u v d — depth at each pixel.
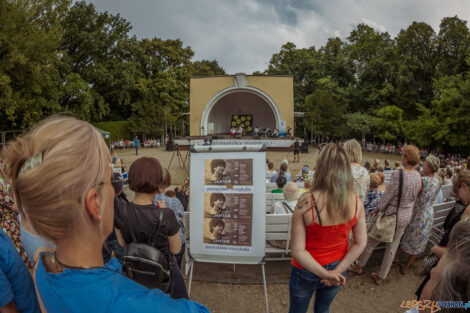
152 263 1.56
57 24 21.72
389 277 3.77
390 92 33.31
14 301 1.15
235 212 2.98
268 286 3.61
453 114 22.53
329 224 1.80
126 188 9.92
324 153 1.82
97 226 0.61
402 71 31.22
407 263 3.87
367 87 35.28
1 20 17.94
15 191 0.57
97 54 30.62
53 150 0.52
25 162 0.55
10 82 18.75
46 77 21.61
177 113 36.94
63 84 25.66
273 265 4.09
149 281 1.60
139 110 33.44
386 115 29.31
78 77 26.75
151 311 0.59
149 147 31.33
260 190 2.95
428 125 23.88
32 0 19.77
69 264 0.62
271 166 8.86
